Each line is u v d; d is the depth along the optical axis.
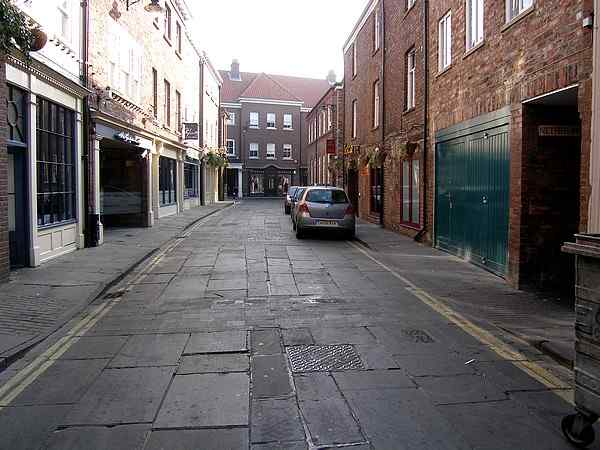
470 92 10.65
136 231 17.45
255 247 14.00
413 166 15.59
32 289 8.28
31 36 6.30
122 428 3.88
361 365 5.16
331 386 4.63
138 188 18.80
